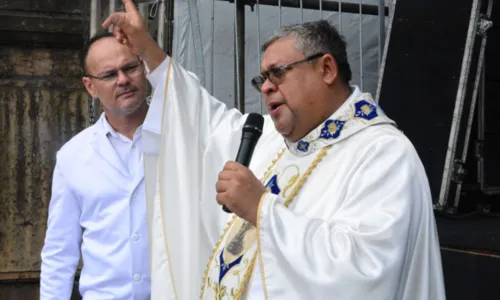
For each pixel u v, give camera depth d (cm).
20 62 828
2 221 822
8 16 812
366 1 798
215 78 766
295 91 353
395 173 319
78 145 469
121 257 448
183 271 423
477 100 708
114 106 457
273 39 359
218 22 767
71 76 841
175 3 689
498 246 504
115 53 454
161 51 453
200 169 439
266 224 312
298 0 752
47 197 835
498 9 711
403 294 322
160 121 448
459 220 641
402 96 695
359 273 292
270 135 419
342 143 353
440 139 652
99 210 456
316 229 309
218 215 427
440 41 668
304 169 358
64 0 831
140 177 455
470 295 527
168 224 431
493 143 713
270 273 308
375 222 304
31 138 830
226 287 354
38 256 832
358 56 804
